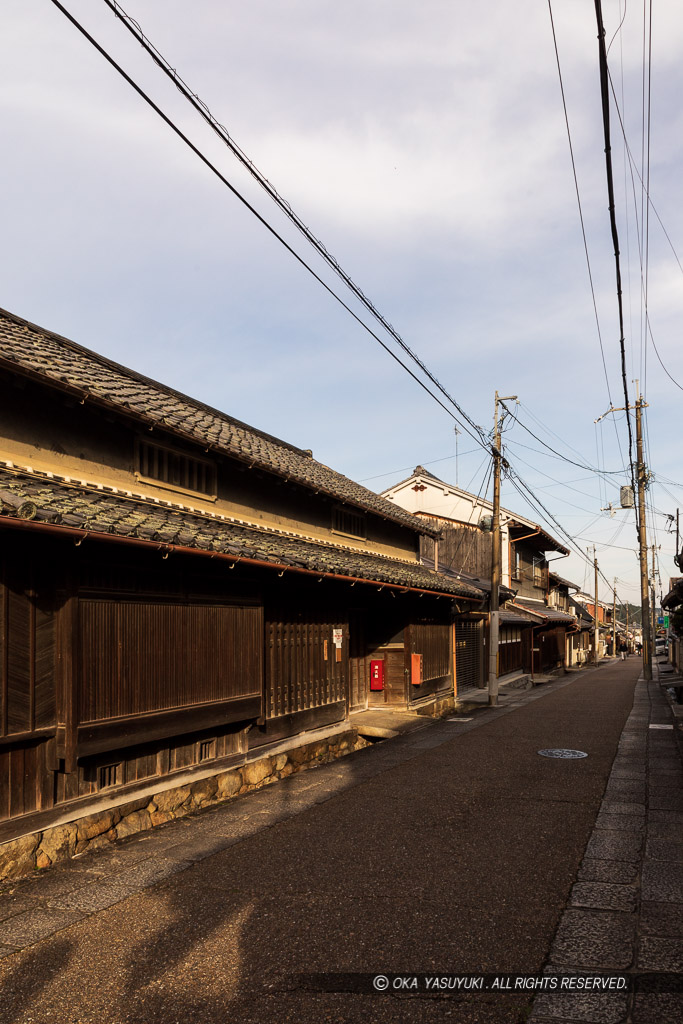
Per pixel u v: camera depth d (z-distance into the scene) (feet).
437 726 49.24
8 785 19.15
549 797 28.48
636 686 88.43
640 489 102.22
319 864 20.40
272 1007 12.67
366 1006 12.71
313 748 36.63
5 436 23.45
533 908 17.12
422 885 18.69
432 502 104.17
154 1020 12.26
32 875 19.42
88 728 20.90
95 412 27.14
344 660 41.57
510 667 94.38
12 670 19.13
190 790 26.63
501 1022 12.22
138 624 23.45
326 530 47.93
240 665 29.50
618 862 20.54
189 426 32.37
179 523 26.76
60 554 20.62
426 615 56.34
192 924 16.20
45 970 14.03
